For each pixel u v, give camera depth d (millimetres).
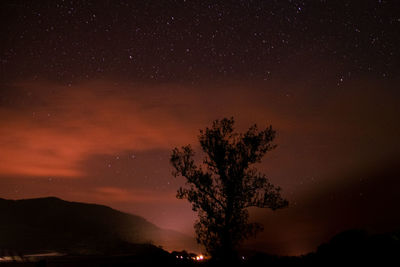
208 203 16766
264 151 17141
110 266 18500
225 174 16844
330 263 14852
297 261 15914
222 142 17062
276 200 16719
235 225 16547
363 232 16484
